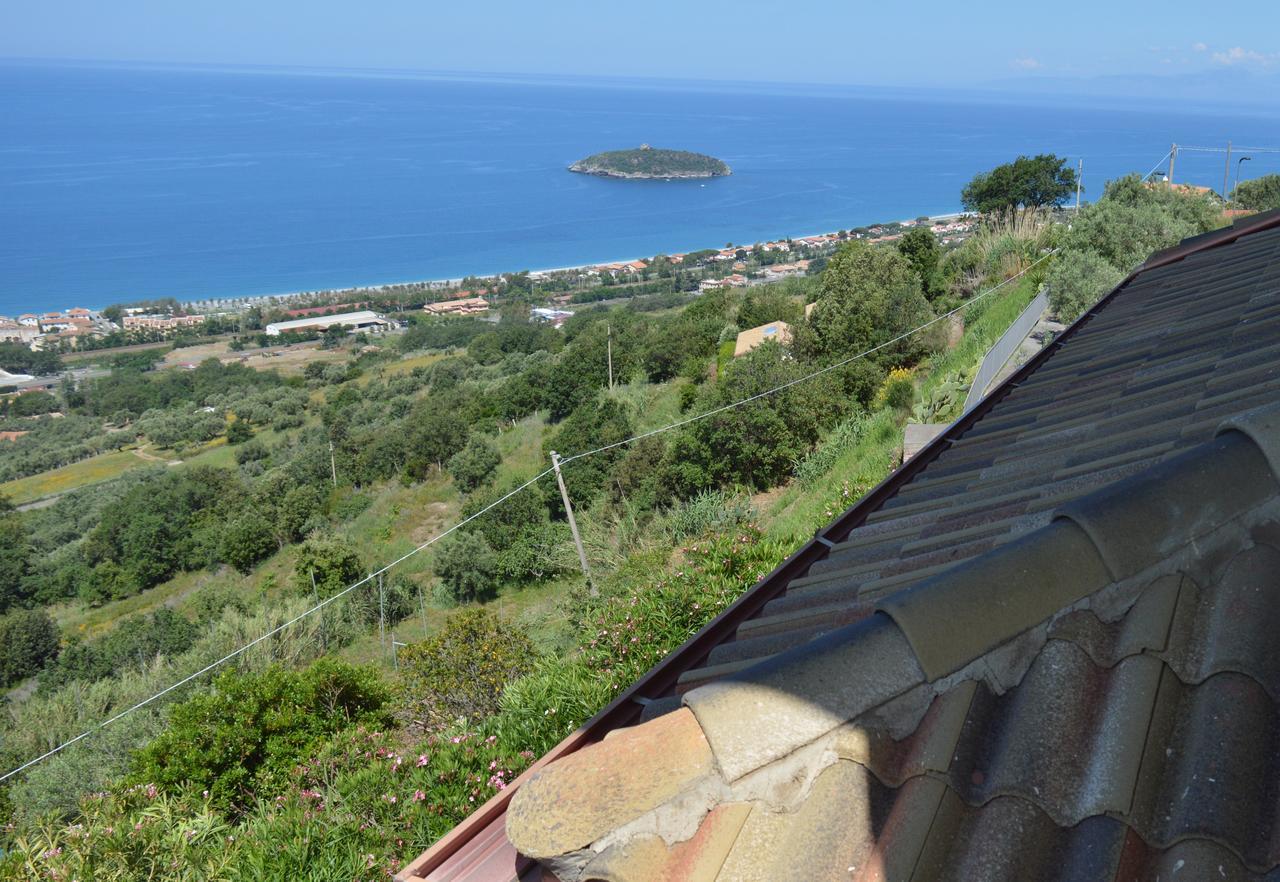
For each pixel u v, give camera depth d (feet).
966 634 4.91
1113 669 4.84
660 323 181.57
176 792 29.71
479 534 87.92
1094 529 5.20
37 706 62.03
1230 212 93.45
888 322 78.84
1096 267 62.44
